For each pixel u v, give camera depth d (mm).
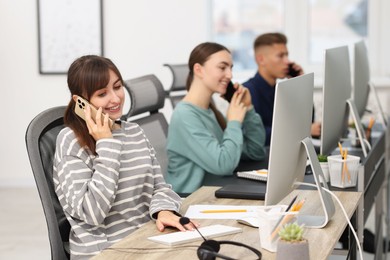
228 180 3260
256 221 2330
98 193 2324
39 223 5348
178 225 2289
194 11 6359
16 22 6477
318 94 6219
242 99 3734
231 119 3441
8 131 6594
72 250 2393
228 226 2307
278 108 2236
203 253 1892
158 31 6398
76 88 2439
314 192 2820
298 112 2395
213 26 6570
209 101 3529
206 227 2293
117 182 2406
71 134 2412
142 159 2598
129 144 2588
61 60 6473
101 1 6383
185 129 3369
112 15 6410
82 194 2332
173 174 3422
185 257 1994
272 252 2039
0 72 6531
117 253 2041
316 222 2357
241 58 6582
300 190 2857
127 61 6441
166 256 2006
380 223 4160
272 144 2246
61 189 2396
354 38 6422
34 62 6508
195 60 3445
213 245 1953
